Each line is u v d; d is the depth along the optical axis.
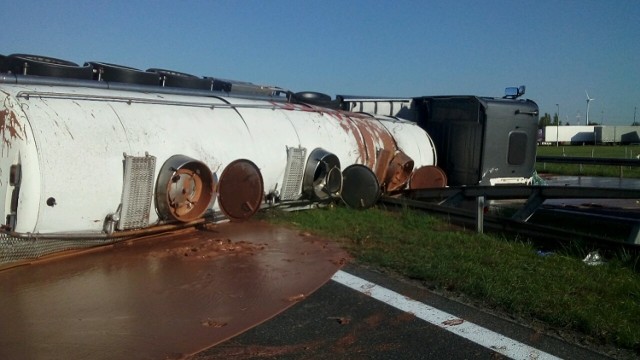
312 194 9.41
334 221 8.66
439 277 5.70
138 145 6.57
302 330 4.45
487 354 4.09
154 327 4.36
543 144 64.00
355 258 6.58
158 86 8.62
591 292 5.47
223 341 4.18
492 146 11.81
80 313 4.57
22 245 5.70
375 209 9.87
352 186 9.80
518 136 12.15
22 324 4.30
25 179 5.59
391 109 13.54
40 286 5.17
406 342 4.27
